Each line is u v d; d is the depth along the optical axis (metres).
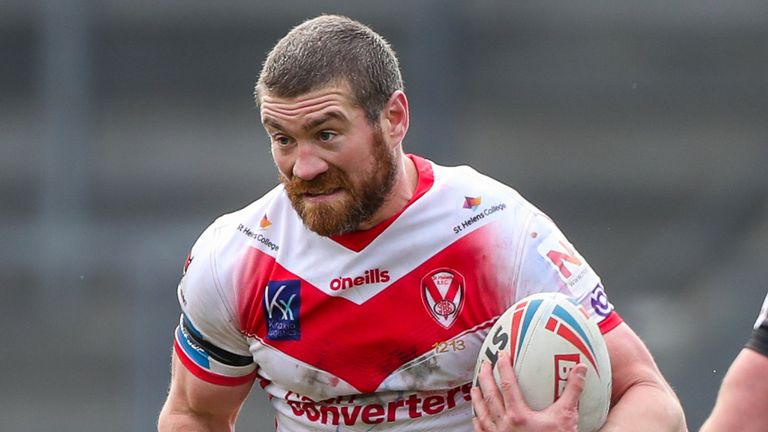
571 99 54.19
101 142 52.38
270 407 43.50
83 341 46.44
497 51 54.06
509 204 15.25
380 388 15.15
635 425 14.32
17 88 52.09
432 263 14.96
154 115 53.16
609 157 53.62
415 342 14.98
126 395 46.22
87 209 52.00
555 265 14.98
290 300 15.21
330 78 13.99
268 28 54.12
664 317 48.97
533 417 13.89
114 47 53.03
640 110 53.91
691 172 53.34
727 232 52.56
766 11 54.31
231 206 52.59
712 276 51.12
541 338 14.10
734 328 47.72
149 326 45.72
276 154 14.37
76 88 52.50
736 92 54.28
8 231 47.06
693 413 45.34
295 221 15.30
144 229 47.41
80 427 46.03
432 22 51.97
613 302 50.62
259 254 15.41
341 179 14.23
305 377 15.36
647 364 14.94
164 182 52.41
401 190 14.95
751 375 13.95
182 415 16.61
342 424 15.53
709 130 54.00
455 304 14.96
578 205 53.28
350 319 15.03
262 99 14.28
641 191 53.31
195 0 53.81
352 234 14.98
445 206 15.04
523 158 53.28
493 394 14.12
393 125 14.60
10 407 46.41
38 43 52.50
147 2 53.56
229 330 15.70
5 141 51.72
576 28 54.59
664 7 54.19
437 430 15.36
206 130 53.28
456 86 52.62
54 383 46.53
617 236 52.84
